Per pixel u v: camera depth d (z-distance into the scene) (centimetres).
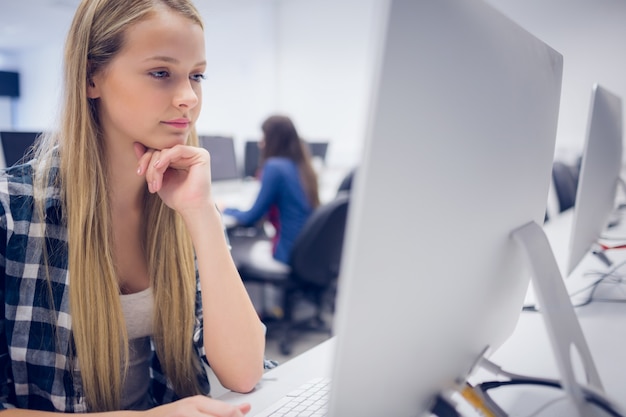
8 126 900
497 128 45
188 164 78
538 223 59
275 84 507
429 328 43
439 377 48
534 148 53
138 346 86
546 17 360
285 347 239
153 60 67
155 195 84
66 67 72
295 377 76
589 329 85
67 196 73
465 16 39
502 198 48
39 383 74
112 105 70
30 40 739
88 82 71
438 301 43
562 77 60
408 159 35
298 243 216
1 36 712
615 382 65
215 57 571
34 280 72
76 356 74
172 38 66
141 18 66
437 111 37
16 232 71
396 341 40
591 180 101
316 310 268
